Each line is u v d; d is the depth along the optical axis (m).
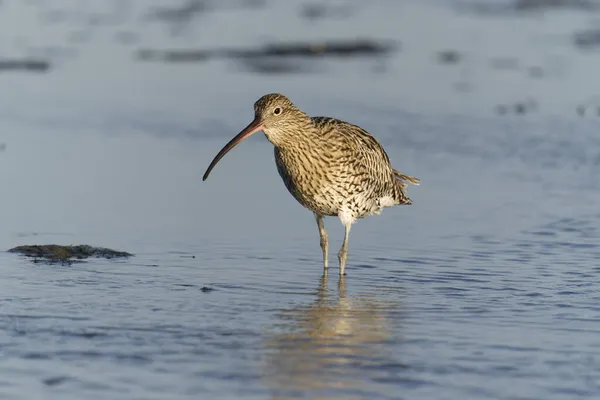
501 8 38.53
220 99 24.81
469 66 28.94
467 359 9.77
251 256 14.02
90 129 21.92
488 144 20.94
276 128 13.70
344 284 12.80
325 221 16.02
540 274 13.09
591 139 21.20
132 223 15.51
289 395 8.80
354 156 13.94
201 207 16.59
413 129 22.05
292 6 38.62
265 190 17.83
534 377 9.26
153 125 22.41
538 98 24.92
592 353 9.94
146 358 9.65
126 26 33.94
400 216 16.34
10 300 11.48
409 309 11.62
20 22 33.56
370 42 31.98
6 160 19.19
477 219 16.05
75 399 8.62
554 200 17.09
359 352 9.98
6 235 14.60
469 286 12.61
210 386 8.97
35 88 25.64
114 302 11.55
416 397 8.78
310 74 27.92
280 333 10.58
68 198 16.81
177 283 12.50
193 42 31.78
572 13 37.47
